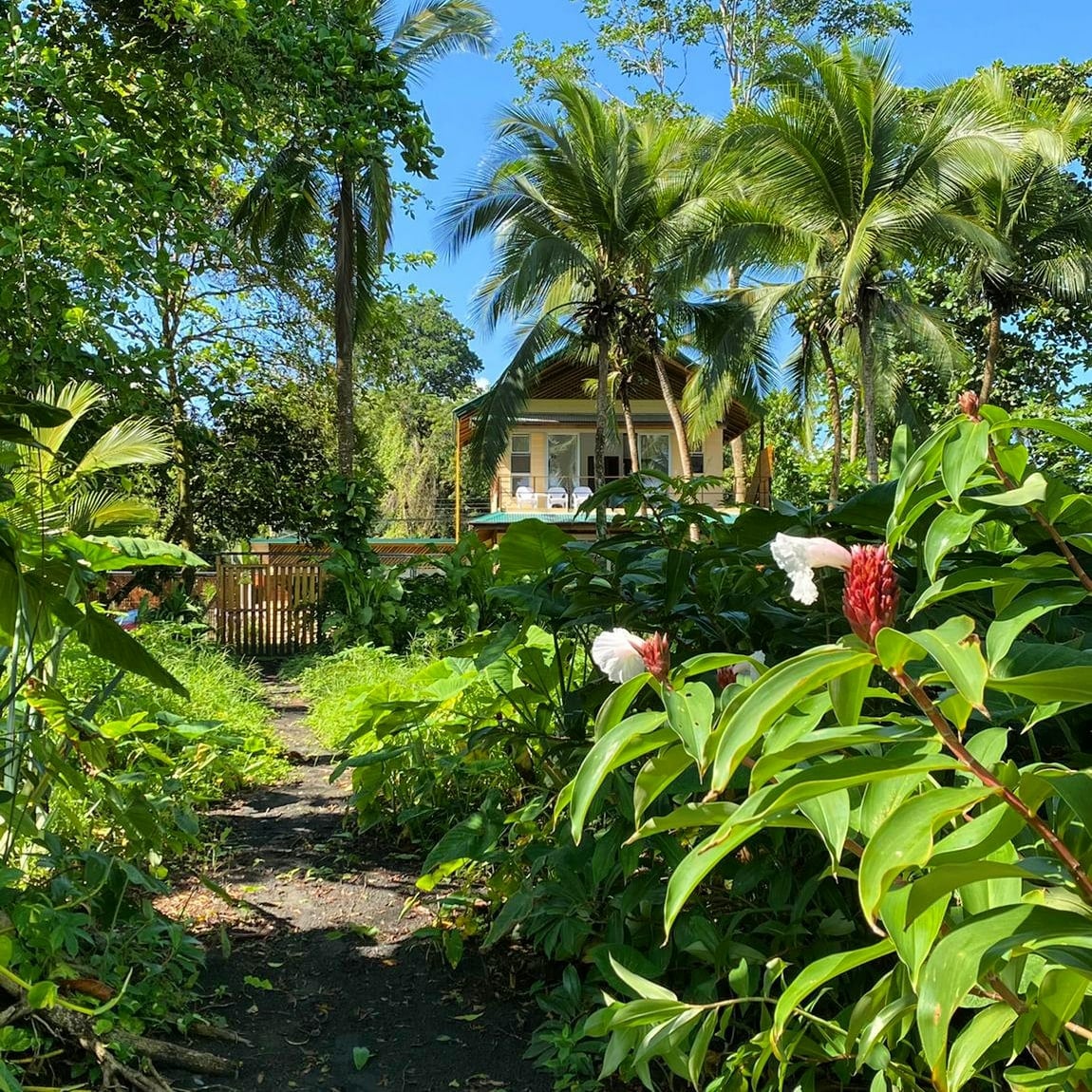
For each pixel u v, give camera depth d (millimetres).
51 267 8109
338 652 13023
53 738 3602
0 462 3383
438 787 4758
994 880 1365
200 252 15680
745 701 1074
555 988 3203
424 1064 2762
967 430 1301
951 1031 2139
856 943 2393
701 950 2422
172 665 8406
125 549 4273
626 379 22750
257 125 9078
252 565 16031
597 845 2621
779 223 19297
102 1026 2408
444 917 3711
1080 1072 1278
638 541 3221
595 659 1474
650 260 20219
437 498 39969
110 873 3031
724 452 29859
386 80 8922
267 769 6289
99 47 8289
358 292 19000
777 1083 2154
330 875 4348
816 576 2656
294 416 19906
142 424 5676
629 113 25234
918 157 16891
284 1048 2840
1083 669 973
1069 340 22656
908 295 19016
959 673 1019
